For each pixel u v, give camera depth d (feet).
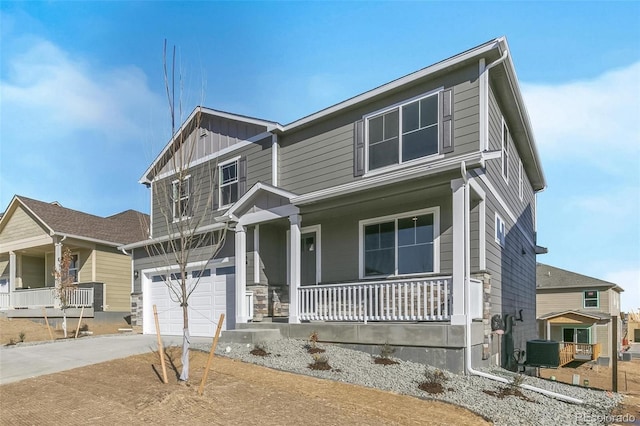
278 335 34.45
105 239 66.39
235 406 19.12
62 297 50.03
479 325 29.27
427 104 34.58
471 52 31.71
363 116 38.24
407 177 29.63
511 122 42.50
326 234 40.06
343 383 23.29
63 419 17.80
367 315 32.14
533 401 22.99
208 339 40.52
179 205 27.43
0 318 64.34
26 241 67.21
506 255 40.47
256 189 38.60
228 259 43.80
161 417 17.63
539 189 63.36
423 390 22.71
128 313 64.75
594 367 74.84
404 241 34.96
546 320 90.94
